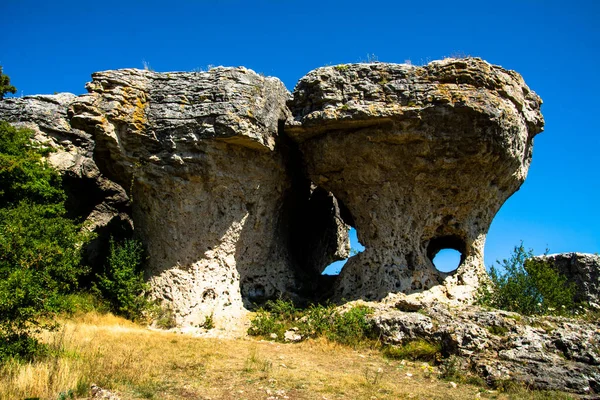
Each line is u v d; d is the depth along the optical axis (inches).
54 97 954.7
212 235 720.3
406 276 703.1
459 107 639.8
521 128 701.9
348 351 548.1
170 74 724.7
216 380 401.1
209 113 684.1
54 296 433.1
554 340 490.3
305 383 405.7
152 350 491.2
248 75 715.4
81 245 798.5
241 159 722.8
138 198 735.7
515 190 789.2
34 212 582.9
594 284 781.9
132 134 692.7
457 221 737.6
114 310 695.1
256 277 780.0
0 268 422.9
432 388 423.2
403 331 557.9
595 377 433.1
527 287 652.1
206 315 674.8
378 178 716.7
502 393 422.0
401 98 672.4
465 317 546.9
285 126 717.9
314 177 767.1
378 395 387.9
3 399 320.2
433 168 691.4
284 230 858.1
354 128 698.2
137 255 725.9
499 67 701.9
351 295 719.1
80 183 922.1
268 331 634.2
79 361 400.8
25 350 402.3
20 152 760.3
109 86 695.1
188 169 698.2
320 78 707.4
